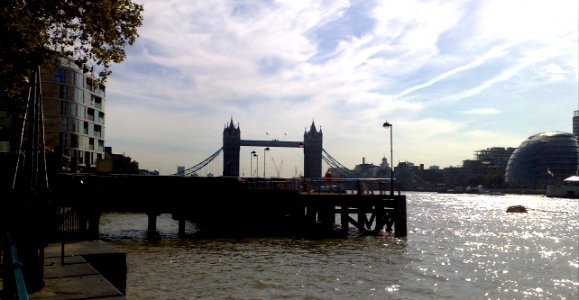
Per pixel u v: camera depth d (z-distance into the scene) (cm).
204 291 2120
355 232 4706
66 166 5503
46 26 1706
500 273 2895
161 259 2920
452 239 4797
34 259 965
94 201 3512
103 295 909
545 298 2284
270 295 2102
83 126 9969
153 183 4009
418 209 12169
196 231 4603
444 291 2338
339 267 2834
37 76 1098
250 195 4278
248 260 2973
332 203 4434
